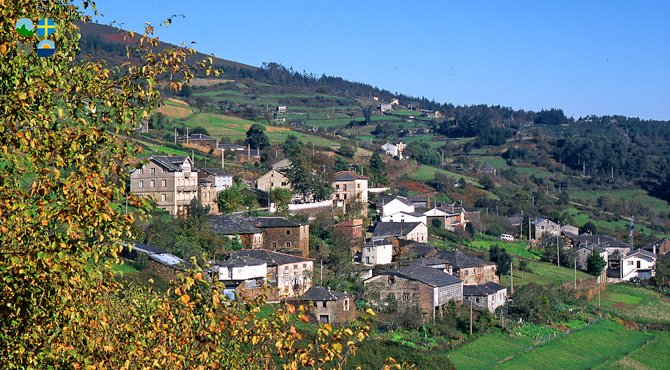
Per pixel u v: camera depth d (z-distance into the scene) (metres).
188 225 89.88
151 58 20.11
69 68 20.23
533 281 110.94
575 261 122.44
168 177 104.12
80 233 17.41
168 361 20.73
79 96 19.83
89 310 18.88
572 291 107.19
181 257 77.31
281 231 99.44
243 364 22.03
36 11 18.64
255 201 121.06
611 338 90.31
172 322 21.34
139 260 68.44
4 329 17.70
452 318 84.31
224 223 97.00
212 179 118.50
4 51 17.27
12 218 16.91
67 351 18.70
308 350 21.47
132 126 20.14
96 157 18.73
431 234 132.00
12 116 17.59
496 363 74.81
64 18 19.53
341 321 75.81
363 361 64.06
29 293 17.41
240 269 78.12
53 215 16.95
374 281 87.56
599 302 108.81
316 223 111.94
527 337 84.12
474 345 78.31
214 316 21.16
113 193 17.72
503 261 113.25
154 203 18.53
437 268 97.25
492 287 94.56
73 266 16.92
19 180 17.86
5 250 16.73
